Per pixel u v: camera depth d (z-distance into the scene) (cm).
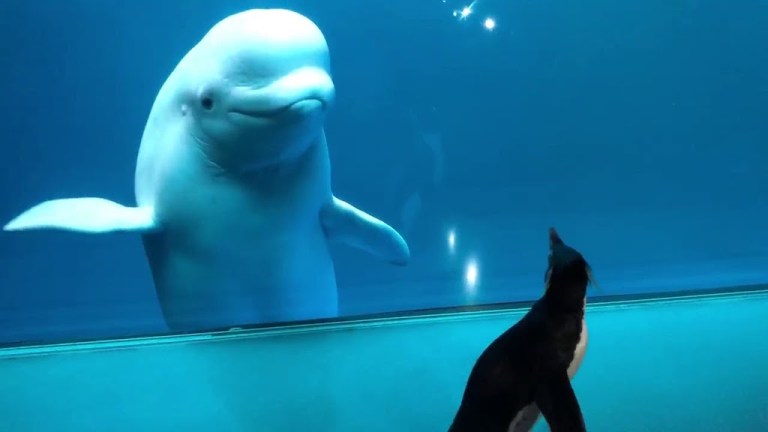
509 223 518
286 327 276
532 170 521
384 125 539
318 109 269
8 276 448
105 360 248
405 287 424
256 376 232
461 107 537
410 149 533
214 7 509
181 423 203
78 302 428
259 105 261
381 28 524
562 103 514
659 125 497
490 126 529
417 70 527
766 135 487
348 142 543
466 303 396
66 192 532
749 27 482
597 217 500
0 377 236
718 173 488
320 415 205
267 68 263
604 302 302
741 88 487
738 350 245
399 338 263
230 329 278
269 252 304
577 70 509
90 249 455
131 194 547
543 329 150
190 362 245
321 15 518
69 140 522
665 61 492
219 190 288
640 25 489
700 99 489
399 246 346
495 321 280
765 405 200
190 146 284
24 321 366
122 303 385
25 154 518
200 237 298
